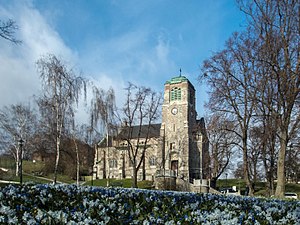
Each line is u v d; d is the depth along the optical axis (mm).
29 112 64625
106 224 6008
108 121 48906
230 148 31422
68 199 9445
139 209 7812
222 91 25438
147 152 84500
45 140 60625
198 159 78000
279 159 19688
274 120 20297
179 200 10078
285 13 19375
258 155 35156
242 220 6852
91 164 74188
